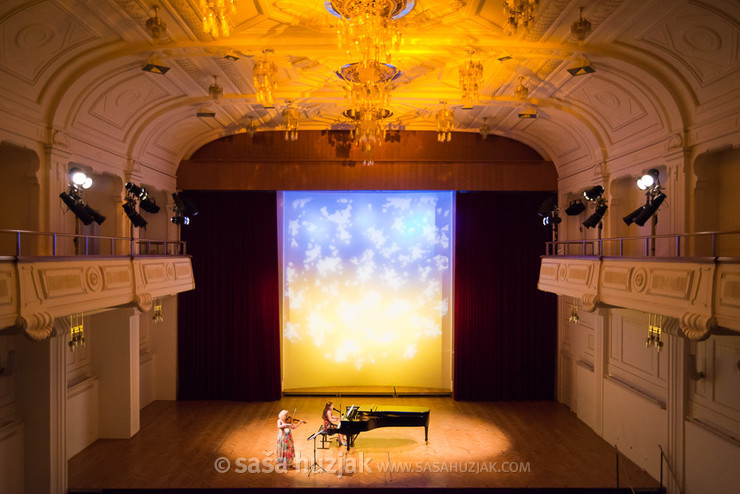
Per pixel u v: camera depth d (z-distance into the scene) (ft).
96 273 25.94
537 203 46.06
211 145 44.16
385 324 47.67
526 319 46.11
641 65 26.86
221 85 32.68
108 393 36.19
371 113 28.12
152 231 43.14
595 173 37.32
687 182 27.94
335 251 47.57
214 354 45.73
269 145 43.98
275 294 45.83
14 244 27.22
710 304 20.66
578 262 33.14
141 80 30.58
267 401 45.32
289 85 33.32
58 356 28.19
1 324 19.35
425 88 33.91
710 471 26.07
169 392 45.75
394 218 47.60
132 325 36.73
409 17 23.34
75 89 27.76
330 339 47.65
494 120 40.60
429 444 35.29
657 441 30.14
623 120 33.04
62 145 28.19
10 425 26.50
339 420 34.42
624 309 34.58
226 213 45.83
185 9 22.49
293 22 23.89
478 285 46.14
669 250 29.89
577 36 19.98
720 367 26.14
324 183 44.01
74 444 33.30
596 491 28.73
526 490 28.68
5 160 27.14
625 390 33.78
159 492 28.43
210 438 36.27
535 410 43.27
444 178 44.21
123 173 35.37
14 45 22.59
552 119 38.22
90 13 22.56
